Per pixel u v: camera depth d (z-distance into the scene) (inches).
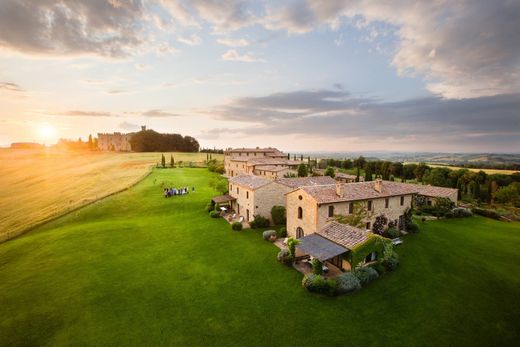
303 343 711.7
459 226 1777.8
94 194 2508.6
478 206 2701.8
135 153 6574.8
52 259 1241.4
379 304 874.8
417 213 2095.2
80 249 1346.0
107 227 1653.5
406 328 766.5
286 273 1080.2
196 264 1172.5
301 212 1416.1
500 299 918.4
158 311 855.7
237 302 893.2
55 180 3474.4
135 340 734.5
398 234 1488.7
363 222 1430.9
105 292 965.8
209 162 4451.3
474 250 1334.9
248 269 1118.4
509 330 767.1
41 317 840.3
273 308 856.9
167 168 4037.9
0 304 912.9
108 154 6392.7
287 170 3041.3
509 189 2802.7
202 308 865.5
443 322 794.2
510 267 1152.8
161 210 2017.7
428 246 1371.8
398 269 1115.9
